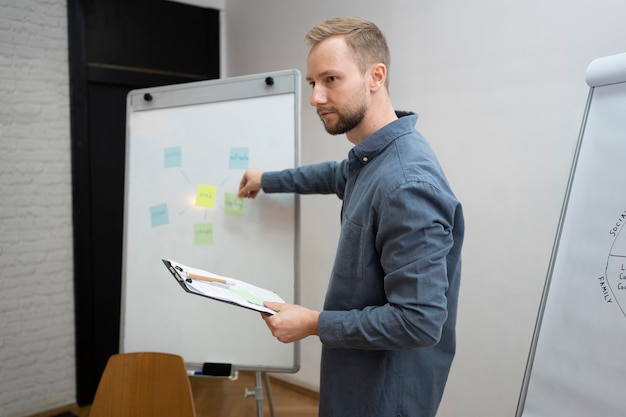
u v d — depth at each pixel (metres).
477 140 2.17
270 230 1.75
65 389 2.86
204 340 1.81
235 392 3.02
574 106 1.88
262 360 1.74
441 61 2.25
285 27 2.94
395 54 2.42
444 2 2.22
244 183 1.77
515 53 2.02
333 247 2.80
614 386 1.29
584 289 1.38
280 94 1.76
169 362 1.62
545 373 1.43
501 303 2.13
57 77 2.71
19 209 2.63
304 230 2.93
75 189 2.79
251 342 1.76
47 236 2.73
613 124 1.39
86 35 2.77
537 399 1.44
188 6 3.16
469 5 2.14
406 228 1.04
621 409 1.27
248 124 1.80
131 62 2.95
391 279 1.07
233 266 1.79
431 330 1.04
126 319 1.91
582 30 1.83
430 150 1.20
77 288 2.83
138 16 2.96
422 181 1.05
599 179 1.40
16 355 2.66
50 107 2.70
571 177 1.46
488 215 2.15
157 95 1.94
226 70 3.37
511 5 2.01
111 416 1.61
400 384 1.24
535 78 1.97
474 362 2.23
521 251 2.06
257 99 1.80
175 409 1.59
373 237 1.15
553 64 1.92
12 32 2.54
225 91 1.84
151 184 1.92
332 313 1.16
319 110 1.19
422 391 1.28
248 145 1.80
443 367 1.32
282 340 1.21
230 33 3.30
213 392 3.03
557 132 1.93
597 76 1.43
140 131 1.96
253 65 3.17
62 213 2.78
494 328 2.16
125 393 1.62
